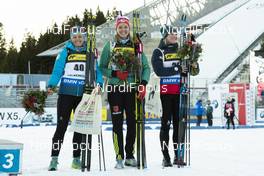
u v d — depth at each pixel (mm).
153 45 38406
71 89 6672
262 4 51281
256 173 6246
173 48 7090
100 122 6422
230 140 13992
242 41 46875
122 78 6719
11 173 4594
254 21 48969
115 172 6234
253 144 12109
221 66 43812
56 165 6547
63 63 6723
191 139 14555
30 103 7410
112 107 6793
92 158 8336
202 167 6879
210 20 48594
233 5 51469
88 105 6395
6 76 35938
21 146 4637
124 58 6637
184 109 6965
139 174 6039
